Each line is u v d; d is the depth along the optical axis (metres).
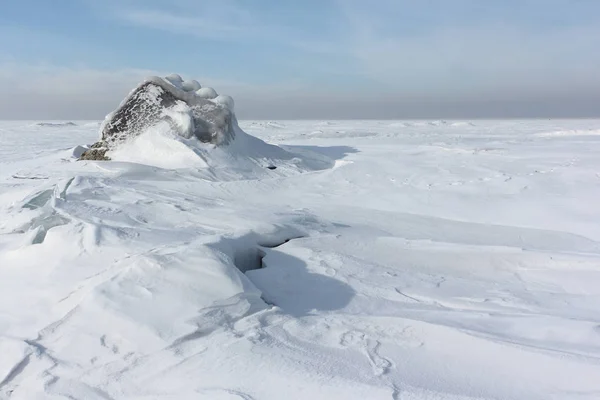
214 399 2.82
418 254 5.80
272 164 12.47
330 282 4.79
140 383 3.07
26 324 3.87
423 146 16.45
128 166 10.57
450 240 6.48
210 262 4.09
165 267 4.02
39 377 3.19
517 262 5.53
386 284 4.81
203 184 9.80
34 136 30.39
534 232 6.75
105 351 3.37
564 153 12.84
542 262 5.46
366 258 5.65
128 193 8.34
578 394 2.70
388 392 2.76
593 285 4.84
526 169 10.31
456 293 4.64
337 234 6.44
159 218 6.64
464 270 5.42
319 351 3.31
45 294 4.30
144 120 12.31
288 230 6.23
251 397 2.82
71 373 3.21
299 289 4.62
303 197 9.23
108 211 6.69
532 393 2.75
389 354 3.28
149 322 3.54
